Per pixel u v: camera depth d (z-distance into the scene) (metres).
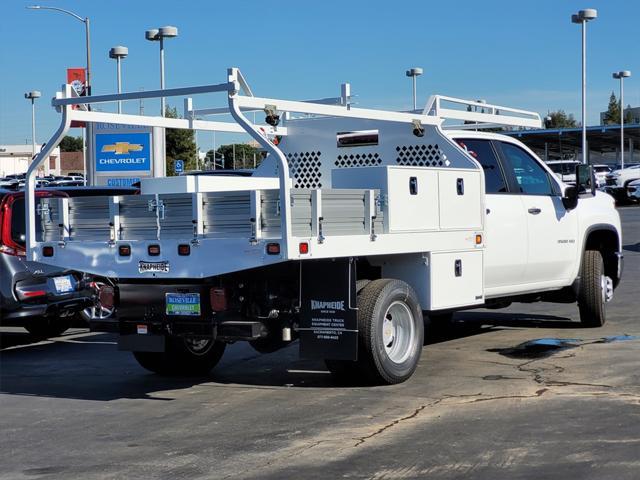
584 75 41.19
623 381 7.91
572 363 8.82
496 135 10.16
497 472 5.50
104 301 7.97
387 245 7.84
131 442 6.54
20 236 10.66
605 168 54.22
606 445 5.96
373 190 7.73
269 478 5.57
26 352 11.02
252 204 7.10
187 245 7.44
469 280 8.93
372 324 7.75
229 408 7.50
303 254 7.03
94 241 7.95
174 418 7.24
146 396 8.16
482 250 9.07
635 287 15.30
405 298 8.10
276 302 7.83
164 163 26.38
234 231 7.23
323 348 7.70
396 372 8.02
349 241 7.45
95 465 5.99
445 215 8.55
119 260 7.82
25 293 10.58
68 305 10.91
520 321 12.04
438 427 6.58
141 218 7.73
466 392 7.70
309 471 5.67
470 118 9.93
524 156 10.49
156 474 5.74
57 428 7.06
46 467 5.99
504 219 9.76
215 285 7.52
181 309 7.60
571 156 73.69
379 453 5.99
